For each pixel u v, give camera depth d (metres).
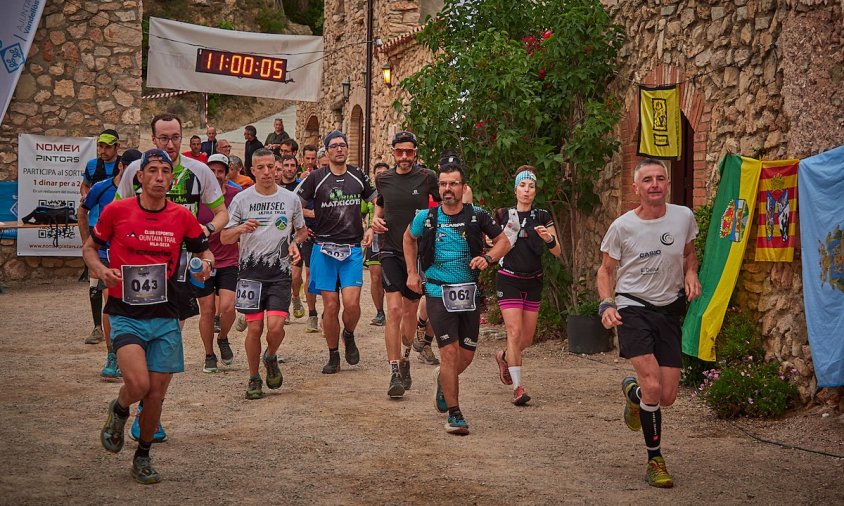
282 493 4.98
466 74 10.64
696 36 8.83
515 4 11.68
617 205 10.29
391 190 7.83
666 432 6.53
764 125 7.66
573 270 10.89
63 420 6.59
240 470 5.42
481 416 7.02
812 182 6.65
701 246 8.31
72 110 17.02
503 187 10.73
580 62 10.41
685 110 9.02
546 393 7.93
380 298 11.80
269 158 7.63
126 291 5.03
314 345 10.40
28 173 16.61
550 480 5.31
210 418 6.79
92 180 10.55
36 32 16.75
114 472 5.32
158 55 19.36
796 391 6.89
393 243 7.73
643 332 5.35
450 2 11.84
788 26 7.17
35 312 12.79
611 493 5.06
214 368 8.70
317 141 28.77
